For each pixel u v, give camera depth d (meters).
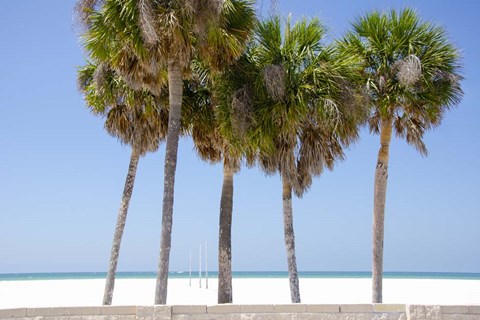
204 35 11.80
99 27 11.97
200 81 14.98
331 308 9.18
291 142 13.41
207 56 12.45
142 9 10.77
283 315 9.11
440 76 13.54
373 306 9.23
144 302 24.48
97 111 15.55
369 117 13.88
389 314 9.20
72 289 35.97
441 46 13.71
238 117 12.73
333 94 12.94
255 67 13.38
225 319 9.05
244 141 13.12
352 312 9.19
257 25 13.11
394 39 13.83
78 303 24.44
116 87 14.81
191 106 14.91
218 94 13.68
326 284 44.16
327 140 13.91
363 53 14.07
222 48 12.31
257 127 12.97
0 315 8.61
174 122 12.06
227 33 12.20
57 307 8.85
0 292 32.41
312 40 13.27
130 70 12.59
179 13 11.60
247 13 12.52
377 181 14.20
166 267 11.19
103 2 11.88
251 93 13.22
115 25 11.70
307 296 28.94
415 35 13.77
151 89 13.20
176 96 12.19
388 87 13.73
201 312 9.04
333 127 13.13
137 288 36.66
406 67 12.80
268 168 13.79
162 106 14.94
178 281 49.97
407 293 32.09
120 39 12.08
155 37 10.72
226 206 14.00
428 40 13.77
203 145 15.49
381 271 13.69
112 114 15.45
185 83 14.99
